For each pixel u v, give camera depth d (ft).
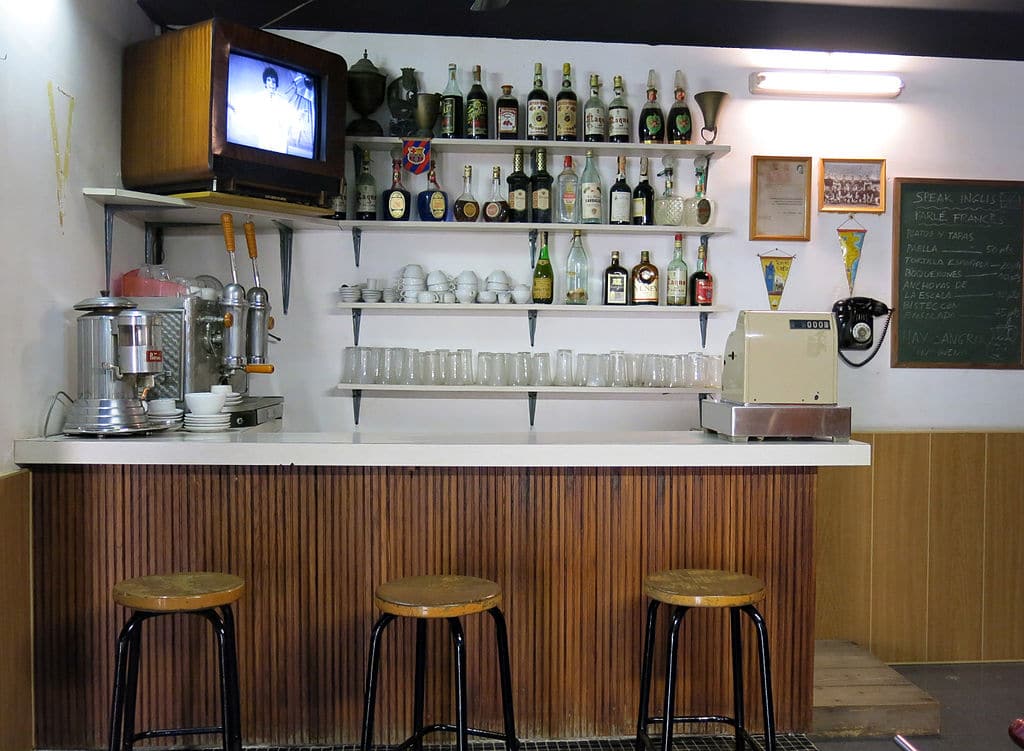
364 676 9.37
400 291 12.93
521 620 9.45
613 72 13.28
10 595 8.60
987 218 13.58
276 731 9.34
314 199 11.47
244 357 10.94
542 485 9.43
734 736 9.62
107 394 9.38
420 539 9.36
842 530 13.09
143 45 10.97
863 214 13.53
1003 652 13.26
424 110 12.43
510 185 12.81
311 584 9.32
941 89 13.53
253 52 10.48
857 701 10.21
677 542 9.55
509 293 12.88
